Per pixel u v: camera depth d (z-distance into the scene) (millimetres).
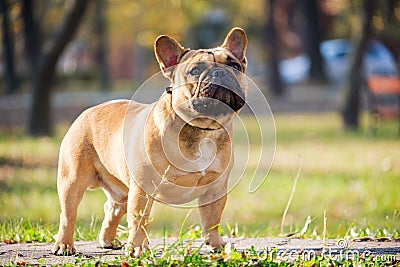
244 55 7645
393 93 26578
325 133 27375
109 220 8352
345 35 50844
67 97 39000
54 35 24906
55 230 10273
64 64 60656
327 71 47406
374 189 15906
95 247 8523
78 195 7918
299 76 49750
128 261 6973
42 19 40344
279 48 51438
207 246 7578
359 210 14078
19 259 7770
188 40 47969
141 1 43281
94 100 36562
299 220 13406
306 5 44531
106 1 42594
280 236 9586
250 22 47969
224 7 45688
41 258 7730
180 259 6996
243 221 13578
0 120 31359
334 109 37000
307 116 34500
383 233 9281
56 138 24844
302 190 16484
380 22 27281
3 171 18141
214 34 51312
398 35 26703
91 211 13695
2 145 22828
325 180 17562
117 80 66688
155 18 43969
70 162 7883
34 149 21844
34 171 18453
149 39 45938
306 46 49125
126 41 56156
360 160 20312
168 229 12078
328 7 47156
